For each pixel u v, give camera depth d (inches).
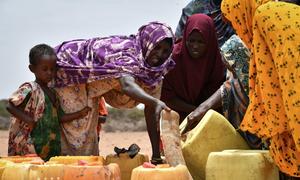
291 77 230.8
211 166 250.5
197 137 271.7
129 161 260.8
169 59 287.4
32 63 284.8
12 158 255.3
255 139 277.9
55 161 249.6
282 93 233.5
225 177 247.0
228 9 253.4
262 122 245.0
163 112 254.2
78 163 241.4
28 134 284.7
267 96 238.2
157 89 291.3
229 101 288.5
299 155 240.5
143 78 278.5
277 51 233.3
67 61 286.7
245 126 250.2
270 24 235.6
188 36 321.1
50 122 286.5
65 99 287.9
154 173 226.2
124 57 277.0
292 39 232.4
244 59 279.4
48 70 283.3
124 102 292.7
